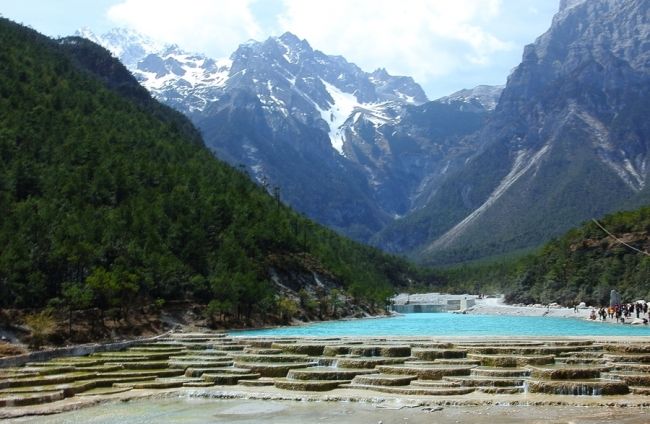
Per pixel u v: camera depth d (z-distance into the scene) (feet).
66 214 405.80
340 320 535.19
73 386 187.32
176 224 459.32
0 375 204.13
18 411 161.48
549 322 487.20
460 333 367.04
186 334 316.81
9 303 323.37
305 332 387.34
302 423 147.33
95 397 178.50
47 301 336.49
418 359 215.51
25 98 558.97
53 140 507.30
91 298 328.70
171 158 615.16
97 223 404.16
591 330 380.37
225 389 187.52
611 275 597.52
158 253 419.33
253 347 253.24
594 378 180.14
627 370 186.19
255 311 451.12
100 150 524.93
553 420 142.82
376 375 192.03
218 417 155.84
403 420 147.33
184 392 184.55
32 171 442.09
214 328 400.67
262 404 170.19
